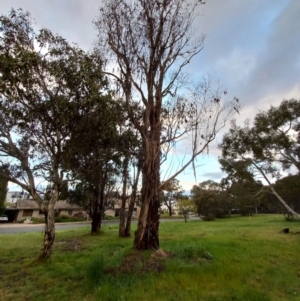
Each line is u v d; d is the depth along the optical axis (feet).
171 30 32.14
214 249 30.89
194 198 147.33
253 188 81.20
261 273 23.38
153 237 28.32
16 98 23.29
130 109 30.94
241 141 64.69
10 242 42.75
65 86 25.02
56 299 17.07
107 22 30.86
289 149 60.90
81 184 49.32
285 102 58.39
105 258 26.22
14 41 24.03
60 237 50.90
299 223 89.56
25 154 29.94
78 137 27.45
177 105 31.01
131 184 54.65
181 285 19.22
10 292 18.37
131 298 16.90
